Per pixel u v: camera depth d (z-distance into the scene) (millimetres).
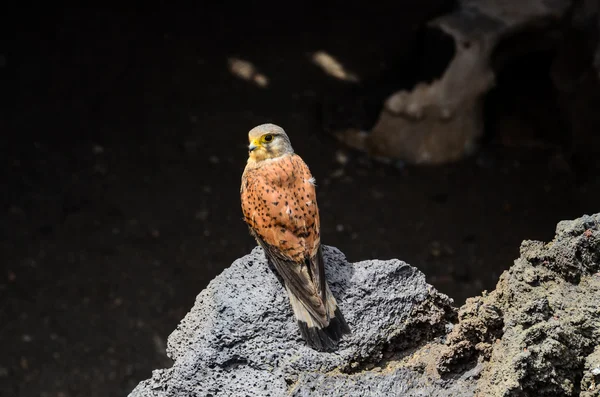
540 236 12773
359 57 16234
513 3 13555
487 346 4441
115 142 14250
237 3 17609
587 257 4387
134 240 12617
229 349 4707
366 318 4867
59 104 14875
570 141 14016
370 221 13031
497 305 4508
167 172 13766
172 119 14719
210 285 5117
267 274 5102
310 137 14414
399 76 15523
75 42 16172
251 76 15688
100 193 13328
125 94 15188
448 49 13500
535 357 3984
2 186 13328
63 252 12367
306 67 15969
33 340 11109
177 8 17281
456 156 14125
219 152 14164
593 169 13828
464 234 12844
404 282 5047
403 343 4879
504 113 14383
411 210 13258
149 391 4672
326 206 13242
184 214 13062
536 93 14180
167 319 11477
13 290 11742
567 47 13547
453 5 14359
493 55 13508
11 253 12297
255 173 5371
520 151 14234
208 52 16234
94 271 12109
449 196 13492
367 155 14266
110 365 10844
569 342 4062
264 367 4668
